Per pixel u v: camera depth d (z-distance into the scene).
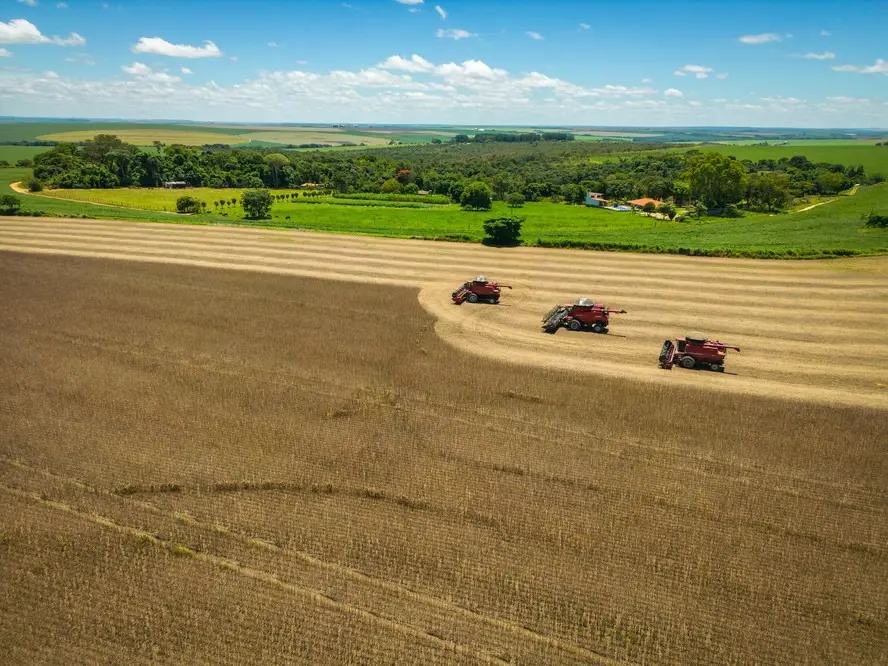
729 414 29.78
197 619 17.33
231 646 16.45
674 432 27.94
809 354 38.50
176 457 25.44
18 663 15.85
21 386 31.92
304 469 24.66
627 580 18.89
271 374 34.16
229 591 18.36
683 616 17.59
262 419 28.80
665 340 40.94
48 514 21.89
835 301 48.91
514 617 17.53
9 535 20.75
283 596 18.17
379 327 42.69
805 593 18.48
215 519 21.66
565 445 26.75
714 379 34.50
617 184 142.50
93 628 17.02
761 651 16.53
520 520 21.64
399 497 22.81
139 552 19.98
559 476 24.31
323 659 16.08
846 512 22.30
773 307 47.62
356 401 30.77
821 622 17.45
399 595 18.23
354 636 16.80
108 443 26.47
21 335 39.97
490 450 26.25
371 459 25.45
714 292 51.59
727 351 38.97
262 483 23.67
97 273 56.41
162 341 39.31
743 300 49.38
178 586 18.56
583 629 17.16
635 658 16.31
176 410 29.58
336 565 19.42
